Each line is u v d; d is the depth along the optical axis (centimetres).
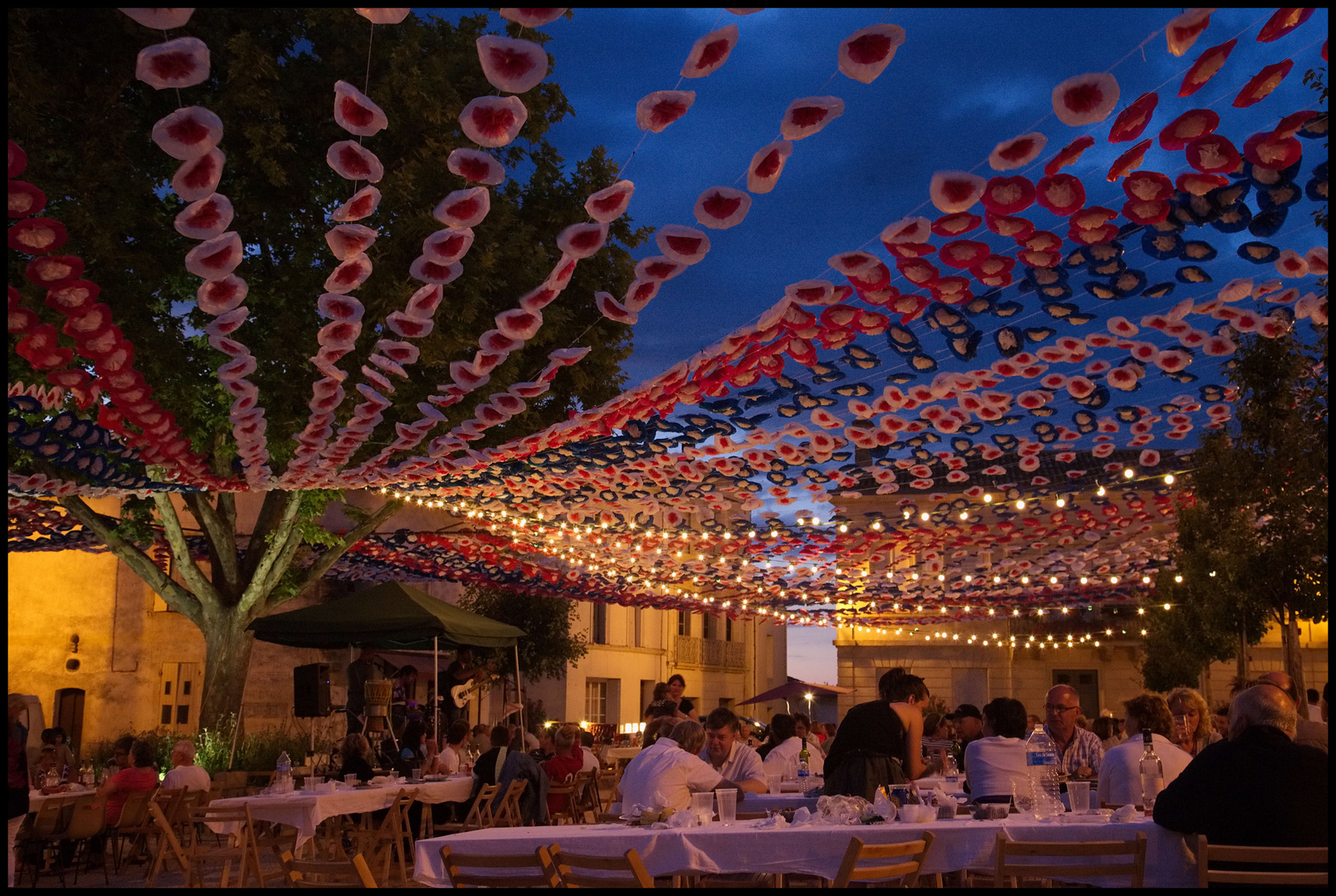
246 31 1129
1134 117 378
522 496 1257
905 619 2300
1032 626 3036
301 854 1027
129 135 1122
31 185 426
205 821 885
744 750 848
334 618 1325
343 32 1194
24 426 835
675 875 614
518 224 1333
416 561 1988
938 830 538
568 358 649
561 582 1952
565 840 534
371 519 1698
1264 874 434
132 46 1074
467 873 505
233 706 1594
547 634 2673
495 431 1366
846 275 499
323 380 691
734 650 4078
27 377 938
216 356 1235
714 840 532
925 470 984
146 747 1122
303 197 1180
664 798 646
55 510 1647
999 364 740
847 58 349
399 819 971
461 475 1147
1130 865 486
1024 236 461
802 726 1259
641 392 757
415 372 1209
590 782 1414
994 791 677
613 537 1488
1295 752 487
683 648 3700
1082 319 557
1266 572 1209
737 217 411
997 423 835
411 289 1105
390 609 1340
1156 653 2275
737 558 1534
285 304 1180
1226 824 482
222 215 423
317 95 1177
